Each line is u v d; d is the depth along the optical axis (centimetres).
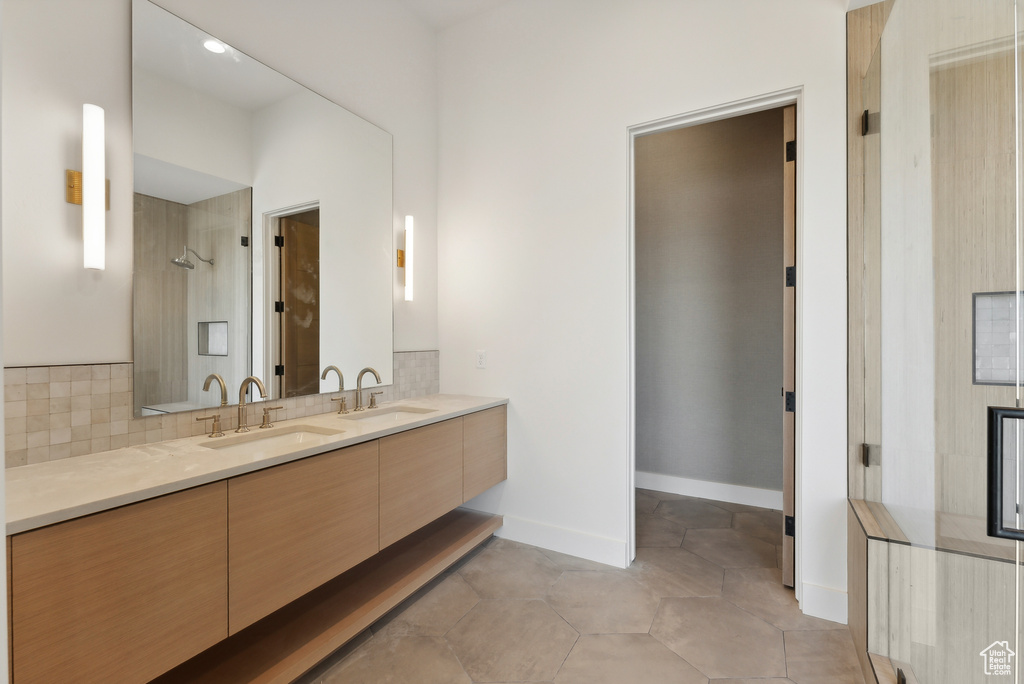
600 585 233
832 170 206
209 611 142
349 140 251
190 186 186
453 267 304
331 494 179
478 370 295
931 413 130
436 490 232
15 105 146
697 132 354
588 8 259
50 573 112
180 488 134
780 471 330
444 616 210
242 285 204
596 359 258
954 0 118
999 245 102
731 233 343
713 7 229
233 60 201
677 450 364
